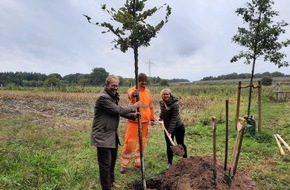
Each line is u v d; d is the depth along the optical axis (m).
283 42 10.44
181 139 7.23
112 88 5.73
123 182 6.59
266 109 19.11
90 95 36.59
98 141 5.61
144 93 7.23
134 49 5.92
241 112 17.39
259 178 6.73
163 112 7.09
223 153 8.73
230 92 37.97
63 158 7.92
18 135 10.97
